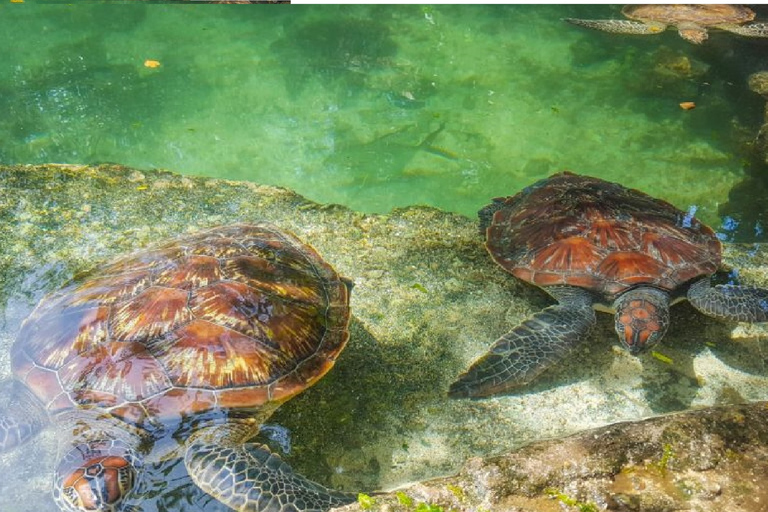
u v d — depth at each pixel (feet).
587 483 5.21
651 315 6.52
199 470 5.22
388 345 6.75
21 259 7.33
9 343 6.48
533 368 6.38
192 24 13.14
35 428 5.56
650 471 5.28
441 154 10.11
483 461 5.35
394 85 11.76
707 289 6.92
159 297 5.79
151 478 5.43
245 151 9.90
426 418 6.19
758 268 7.76
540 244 7.18
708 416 5.63
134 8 13.47
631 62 12.59
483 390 6.27
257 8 13.83
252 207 8.28
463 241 7.95
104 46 12.14
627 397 6.42
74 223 7.84
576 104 11.47
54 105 10.44
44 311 6.09
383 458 5.90
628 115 11.22
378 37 13.21
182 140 10.00
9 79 10.94
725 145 10.52
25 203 8.04
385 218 8.23
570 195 7.57
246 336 5.66
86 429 5.34
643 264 6.82
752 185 9.61
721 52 12.69
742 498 5.10
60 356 5.64
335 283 6.47
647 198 7.86
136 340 5.60
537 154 10.22
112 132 9.98
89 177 8.53
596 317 7.11
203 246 6.25
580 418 6.23
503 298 7.27
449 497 5.15
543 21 14.11
